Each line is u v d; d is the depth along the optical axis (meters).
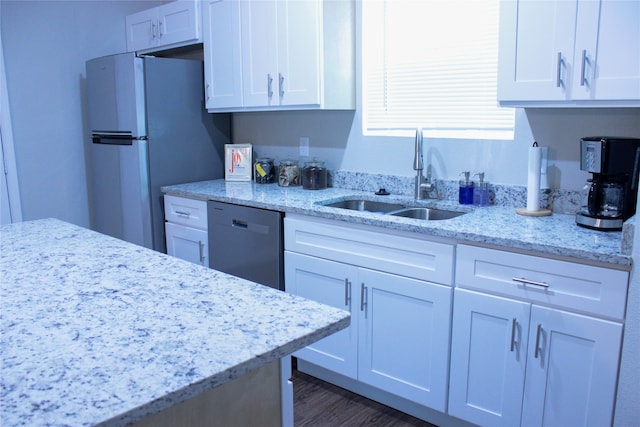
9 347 0.98
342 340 2.48
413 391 2.25
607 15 1.82
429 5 2.73
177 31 3.53
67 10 3.71
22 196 3.65
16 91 3.55
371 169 3.04
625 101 1.84
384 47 2.93
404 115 2.91
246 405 1.05
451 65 2.69
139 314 1.14
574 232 1.94
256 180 3.49
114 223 3.62
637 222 1.59
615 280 1.65
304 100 2.84
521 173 2.46
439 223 2.12
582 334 1.74
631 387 1.65
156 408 0.80
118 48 4.00
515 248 1.86
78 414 0.76
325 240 2.48
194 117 3.57
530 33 2.00
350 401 2.53
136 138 3.30
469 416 2.08
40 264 1.55
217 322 1.09
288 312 1.15
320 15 2.71
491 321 1.96
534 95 2.02
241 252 2.88
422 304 2.16
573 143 2.27
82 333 1.04
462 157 2.64
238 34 3.13
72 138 3.83
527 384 1.89
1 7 3.42
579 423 1.79
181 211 3.25
